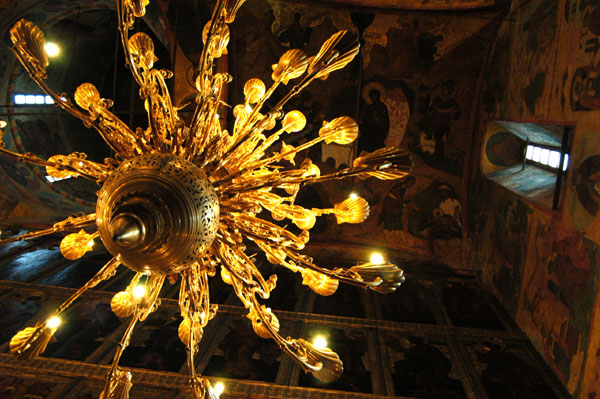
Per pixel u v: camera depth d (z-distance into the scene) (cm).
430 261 1539
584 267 858
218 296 1255
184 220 284
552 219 995
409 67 1411
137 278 360
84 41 1841
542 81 1040
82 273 1354
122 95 2130
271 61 1441
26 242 1530
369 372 966
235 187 323
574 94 905
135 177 288
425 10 1287
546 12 1037
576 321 873
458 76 1397
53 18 1494
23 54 324
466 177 1485
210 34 321
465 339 1103
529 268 1101
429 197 1529
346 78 1453
